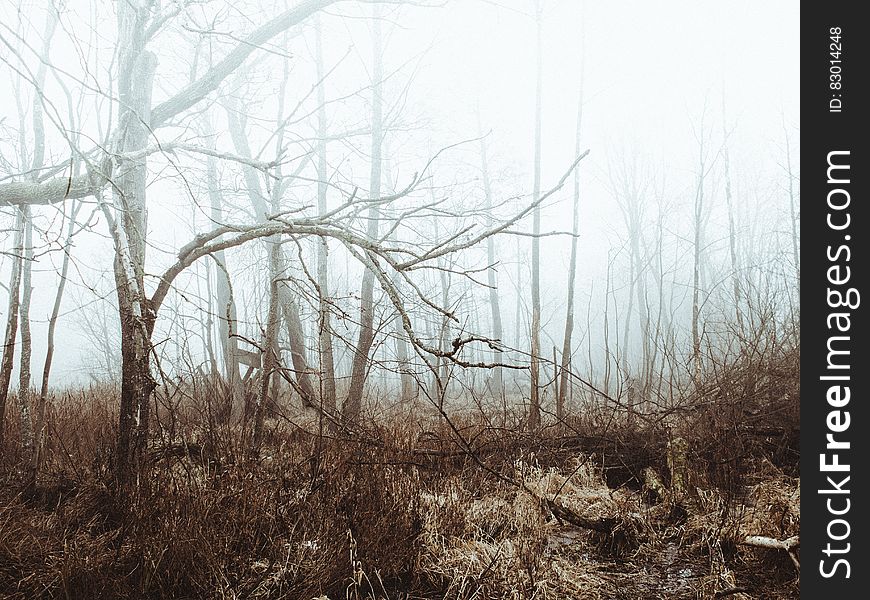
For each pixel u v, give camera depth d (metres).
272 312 5.71
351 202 4.15
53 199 5.04
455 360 3.19
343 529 3.83
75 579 3.35
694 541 4.32
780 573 3.79
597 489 5.42
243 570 3.46
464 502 4.58
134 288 4.25
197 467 4.50
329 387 7.32
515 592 3.51
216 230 4.63
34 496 4.58
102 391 8.47
